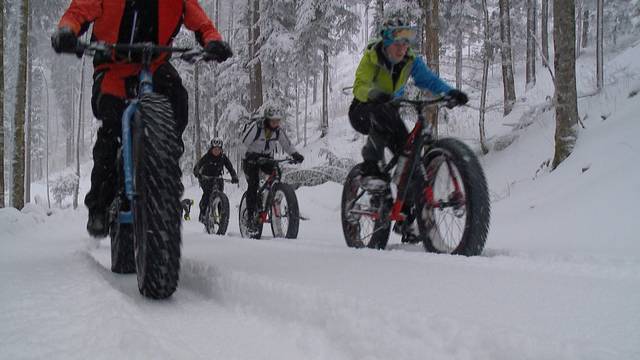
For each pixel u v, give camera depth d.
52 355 1.20
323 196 12.83
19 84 13.20
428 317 1.36
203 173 8.84
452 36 24.23
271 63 22.27
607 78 12.85
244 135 6.77
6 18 22.64
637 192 5.35
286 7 22.22
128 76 2.62
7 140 33.31
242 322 1.65
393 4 15.02
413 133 3.59
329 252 3.12
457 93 3.60
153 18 2.66
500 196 8.62
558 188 6.70
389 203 3.83
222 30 34.31
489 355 1.19
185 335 1.50
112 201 2.62
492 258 2.66
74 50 2.33
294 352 1.35
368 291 1.77
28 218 9.40
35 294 1.82
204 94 27.88
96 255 3.82
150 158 1.98
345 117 29.48
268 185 6.80
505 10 18.30
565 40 7.91
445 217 3.46
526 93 20.83
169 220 1.93
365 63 3.91
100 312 1.58
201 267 2.28
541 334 1.21
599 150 7.08
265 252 3.18
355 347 1.37
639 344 1.11
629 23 29.03
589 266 2.38
